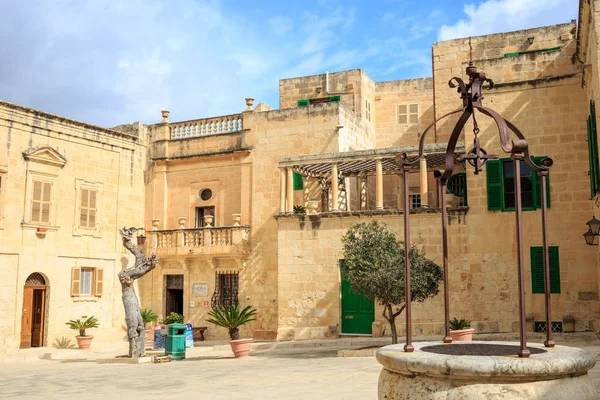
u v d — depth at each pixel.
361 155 24.84
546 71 23.14
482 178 22.75
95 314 28.27
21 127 25.70
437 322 22.83
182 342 21.02
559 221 21.55
